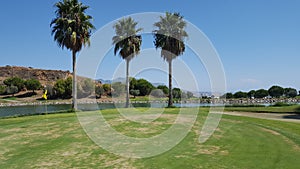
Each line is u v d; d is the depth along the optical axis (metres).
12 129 11.41
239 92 58.53
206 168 5.86
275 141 8.60
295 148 7.62
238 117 15.65
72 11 22.73
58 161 6.56
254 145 8.09
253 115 18.17
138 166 6.08
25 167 6.10
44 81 95.25
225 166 6.00
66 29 22.12
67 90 55.84
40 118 15.40
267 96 64.44
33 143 8.62
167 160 6.55
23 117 16.30
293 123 13.23
